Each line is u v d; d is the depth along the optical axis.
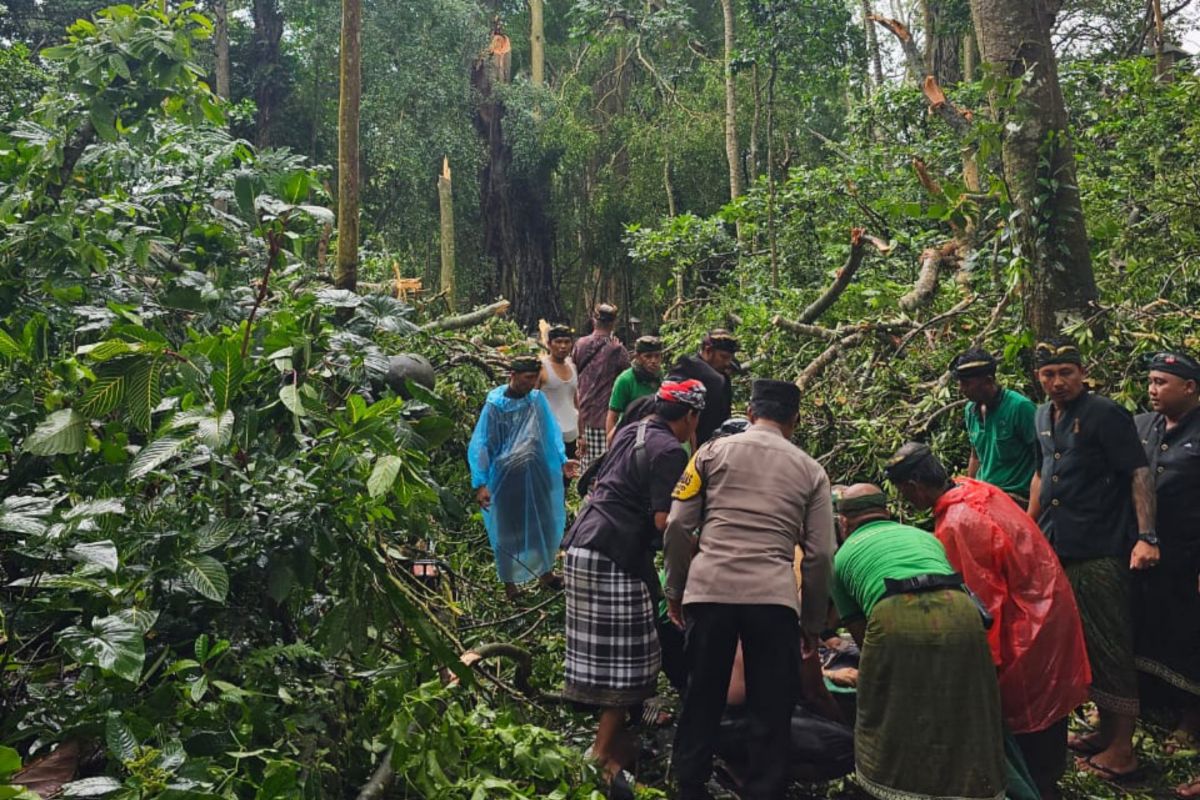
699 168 19.97
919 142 10.64
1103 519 4.01
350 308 4.23
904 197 9.77
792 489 3.53
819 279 10.66
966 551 3.63
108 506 2.68
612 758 3.78
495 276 21.47
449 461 6.96
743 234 11.42
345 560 3.32
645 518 3.84
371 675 3.44
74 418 3.00
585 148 20.58
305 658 3.47
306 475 3.30
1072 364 4.06
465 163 20.11
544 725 4.26
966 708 3.24
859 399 6.61
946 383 5.95
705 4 23.58
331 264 9.52
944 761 3.22
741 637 3.53
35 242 4.08
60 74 5.20
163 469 3.29
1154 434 4.21
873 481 5.90
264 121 21.64
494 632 5.03
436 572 4.72
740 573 3.45
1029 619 3.55
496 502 5.49
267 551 3.20
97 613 2.90
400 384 4.34
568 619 3.82
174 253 4.75
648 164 20.52
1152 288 6.41
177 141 4.94
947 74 14.20
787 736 3.49
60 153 4.38
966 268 7.28
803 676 3.73
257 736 2.99
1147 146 8.02
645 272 22.22
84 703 2.75
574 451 7.21
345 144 5.38
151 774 2.40
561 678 4.72
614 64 22.22
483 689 4.17
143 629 2.70
